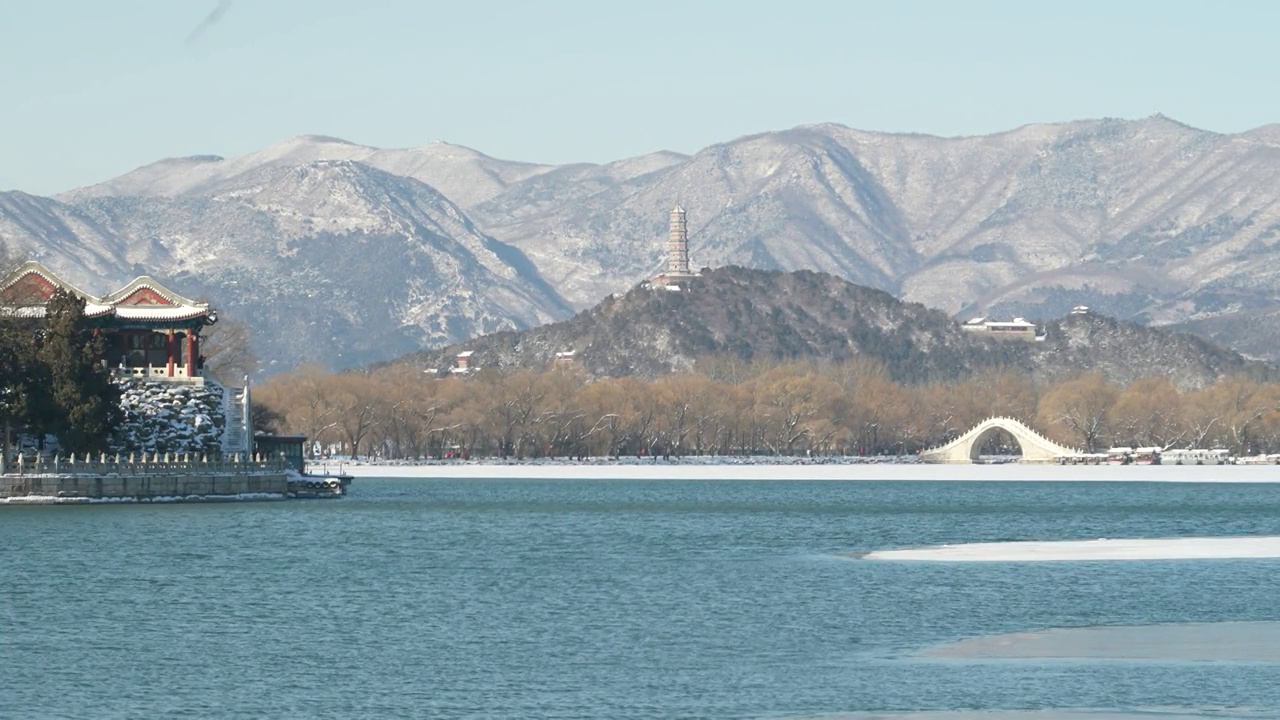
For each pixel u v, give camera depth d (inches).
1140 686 6220.5
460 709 6013.8
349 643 7445.9
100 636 7647.6
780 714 5866.1
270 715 5935.0
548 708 6013.8
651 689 6333.7
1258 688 6161.4
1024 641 7322.8
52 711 6003.9
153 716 5920.3
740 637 7539.4
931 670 6633.9
